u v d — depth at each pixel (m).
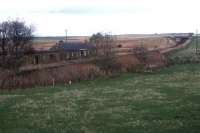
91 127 27.64
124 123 28.50
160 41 164.25
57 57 75.81
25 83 51.28
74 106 36.47
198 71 69.31
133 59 76.56
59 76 55.81
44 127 27.89
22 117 31.48
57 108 35.50
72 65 62.25
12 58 64.75
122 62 71.56
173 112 31.78
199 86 48.81
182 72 68.44
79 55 81.19
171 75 63.81
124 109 34.19
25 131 26.78
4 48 74.19
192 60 88.81
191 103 36.06
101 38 96.25
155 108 34.09
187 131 25.22
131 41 150.62
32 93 45.59
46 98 41.59
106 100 39.66
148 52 89.25
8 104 37.75
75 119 30.47
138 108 34.50
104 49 86.06
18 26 80.44
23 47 78.31
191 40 184.62
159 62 82.38
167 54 103.19
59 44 105.81
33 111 34.12
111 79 59.59
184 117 29.69
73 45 97.38
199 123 27.42
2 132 26.50
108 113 32.56
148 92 44.66
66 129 27.16
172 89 46.75
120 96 42.09
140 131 25.89
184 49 128.12
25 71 56.22
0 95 44.00
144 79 58.94
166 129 26.02
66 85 52.72
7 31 77.81
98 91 46.62
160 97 40.53
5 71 54.59
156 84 52.31
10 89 49.09
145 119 29.66
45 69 57.75
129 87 49.88
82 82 55.97
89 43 96.88
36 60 70.69
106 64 67.69
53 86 51.53
